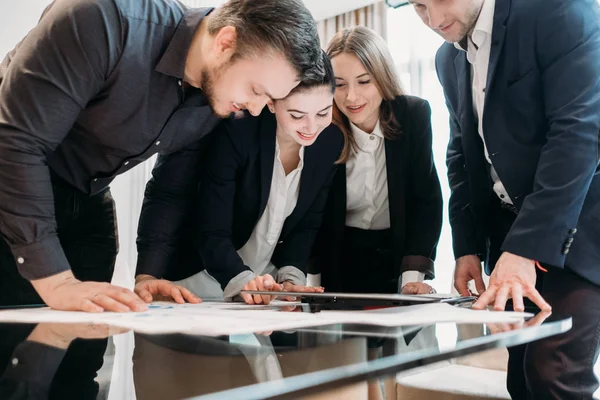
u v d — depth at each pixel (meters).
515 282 0.97
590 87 1.15
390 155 1.64
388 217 1.76
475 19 1.31
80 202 1.36
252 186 1.45
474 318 0.72
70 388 0.39
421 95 4.00
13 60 1.02
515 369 1.47
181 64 1.09
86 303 0.88
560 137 1.14
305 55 1.01
